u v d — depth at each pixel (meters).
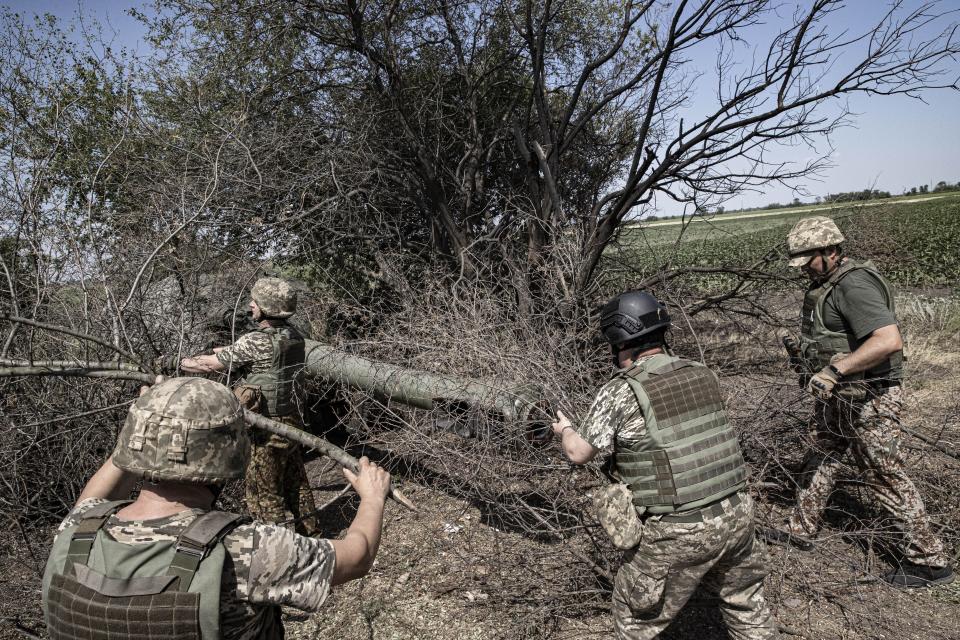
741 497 2.22
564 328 4.31
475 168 6.89
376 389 4.02
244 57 6.50
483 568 3.47
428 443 3.61
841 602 3.10
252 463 3.55
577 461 2.37
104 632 1.19
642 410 2.19
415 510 1.79
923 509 3.21
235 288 4.78
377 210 6.34
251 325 4.81
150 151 5.87
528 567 3.28
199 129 6.15
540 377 3.46
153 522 1.31
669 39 5.00
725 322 5.34
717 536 2.14
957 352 6.98
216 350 3.54
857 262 3.31
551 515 3.28
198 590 1.21
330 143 6.48
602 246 5.49
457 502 4.29
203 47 6.51
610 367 4.09
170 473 1.29
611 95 5.80
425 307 4.78
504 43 7.43
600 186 7.37
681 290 5.15
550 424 3.33
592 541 3.10
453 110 7.51
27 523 3.60
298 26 6.27
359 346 4.34
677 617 3.01
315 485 4.76
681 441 2.16
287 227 5.61
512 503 3.53
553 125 7.44
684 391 2.20
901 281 13.24
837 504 4.04
